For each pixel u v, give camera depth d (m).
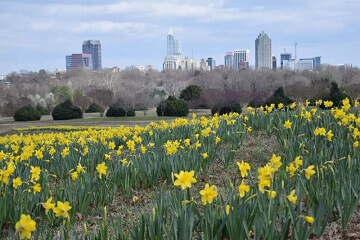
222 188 7.79
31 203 6.48
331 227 5.15
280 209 4.82
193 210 4.58
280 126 10.86
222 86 67.12
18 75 115.56
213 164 9.69
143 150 9.06
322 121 10.84
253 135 12.31
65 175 9.62
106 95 49.72
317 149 8.12
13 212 6.35
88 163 9.91
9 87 78.94
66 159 9.80
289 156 7.70
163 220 4.85
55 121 42.78
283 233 4.12
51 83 93.00
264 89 55.53
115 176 7.98
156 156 8.85
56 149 11.49
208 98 41.47
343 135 9.18
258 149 10.60
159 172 8.41
